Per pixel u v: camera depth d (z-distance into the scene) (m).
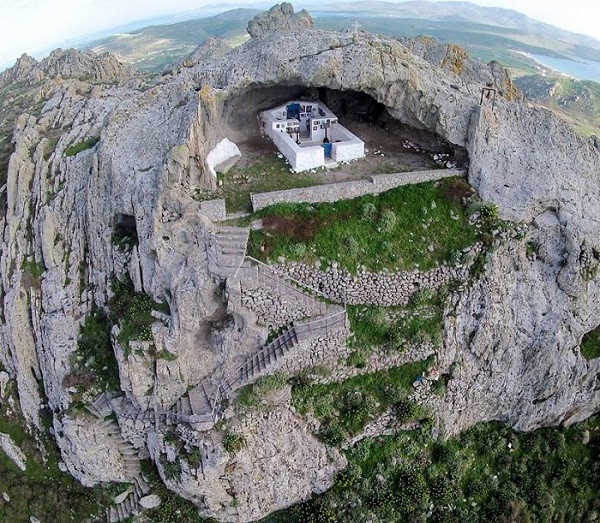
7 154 52.06
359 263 35.19
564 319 36.53
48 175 43.25
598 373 38.31
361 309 35.91
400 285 35.66
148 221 34.97
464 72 47.84
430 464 36.00
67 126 52.16
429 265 35.88
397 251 35.84
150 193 35.22
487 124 38.22
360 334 35.50
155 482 35.56
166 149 37.12
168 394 34.72
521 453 38.44
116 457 36.25
